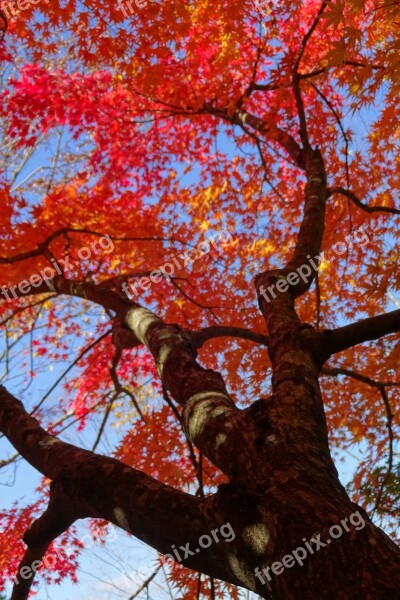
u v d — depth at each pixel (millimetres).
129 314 4230
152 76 5875
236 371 5762
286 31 6289
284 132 5648
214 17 5734
